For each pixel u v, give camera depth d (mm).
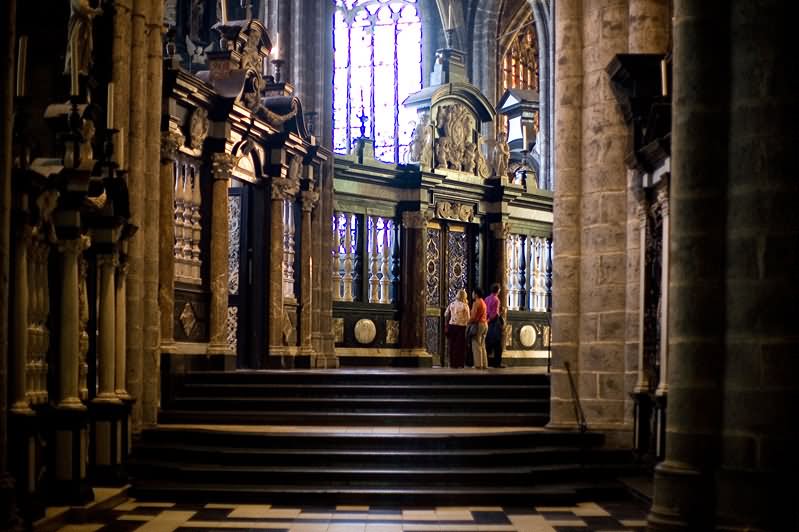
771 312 9438
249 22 22031
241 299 23875
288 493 13930
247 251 23938
